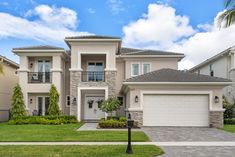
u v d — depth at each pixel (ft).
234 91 101.14
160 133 64.13
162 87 79.71
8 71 111.14
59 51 98.02
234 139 54.95
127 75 104.68
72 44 96.17
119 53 107.14
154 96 80.07
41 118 90.17
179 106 79.87
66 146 45.68
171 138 56.03
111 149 42.80
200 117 79.71
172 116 79.61
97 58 103.86
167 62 105.50
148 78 80.38
